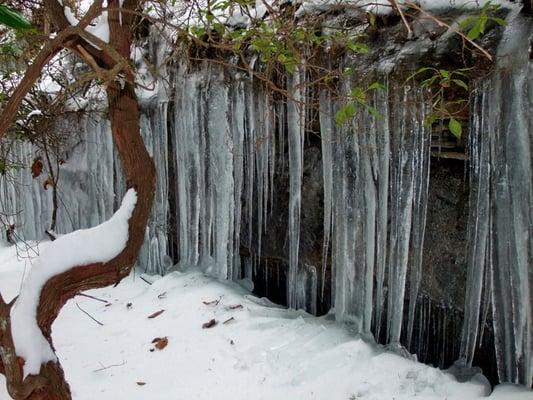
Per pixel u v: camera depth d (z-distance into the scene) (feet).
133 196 6.84
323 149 11.94
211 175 15.02
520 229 8.98
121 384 11.44
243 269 15.23
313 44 11.44
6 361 5.84
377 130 10.77
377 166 10.93
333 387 10.08
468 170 10.04
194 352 12.21
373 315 11.60
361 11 10.95
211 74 14.42
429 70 9.84
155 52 16.34
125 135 6.78
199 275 15.65
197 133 15.26
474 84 9.35
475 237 9.72
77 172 20.53
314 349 11.32
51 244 6.37
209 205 15.40
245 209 14.57
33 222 22.98
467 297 9.95
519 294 9.10
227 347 12.10
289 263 13.30
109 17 6.55
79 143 20.17
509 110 8.93
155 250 17.57
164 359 12.23
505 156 9.09
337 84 11.23
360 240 11.52
